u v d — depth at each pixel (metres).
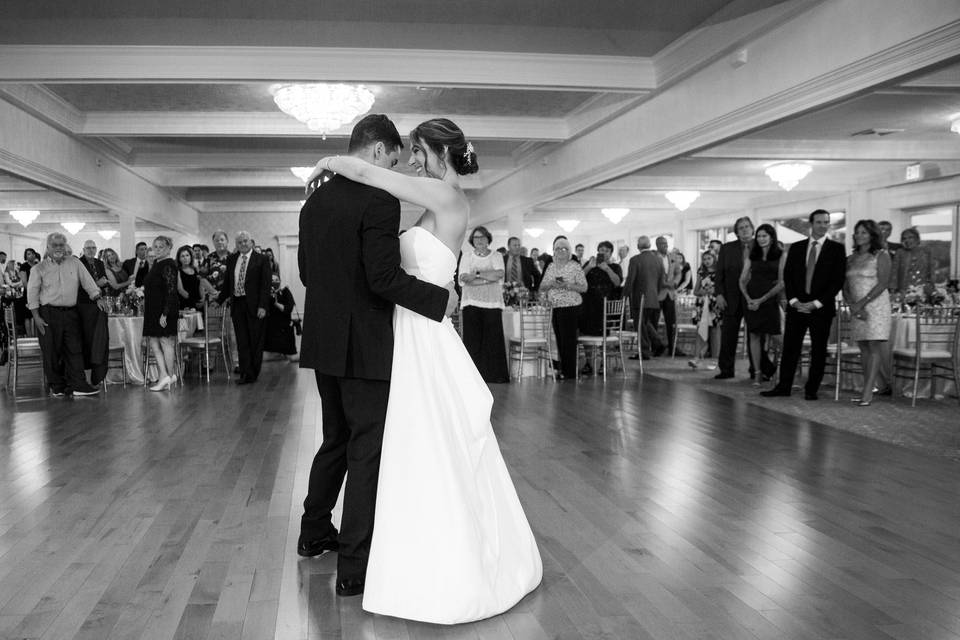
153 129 9.50
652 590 2.61
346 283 2.50
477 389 2.56
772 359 8.79
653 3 6.07
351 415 2.55
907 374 7.15
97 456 4.66
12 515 3.47
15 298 10.90
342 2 5.93
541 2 6.00
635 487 3.90
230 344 9.60
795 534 3.17
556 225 21.47
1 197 15.70
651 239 20.84
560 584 2.66
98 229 19.41
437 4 6.02
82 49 6.76
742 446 4.88
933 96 7.76
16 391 7.58
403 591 2.37
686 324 11.67
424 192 2.48
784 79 6.09
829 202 14.27
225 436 5.27
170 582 2.68
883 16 5.08
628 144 9.09
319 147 11.88
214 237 9.84
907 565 2.83
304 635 2.29
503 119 9.98
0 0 5.78
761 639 2.25
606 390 7.52
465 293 8.16
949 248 12.30
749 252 8.03
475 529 2.42
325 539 2.95
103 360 7.38
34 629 2.32
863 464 4.38
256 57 6.93
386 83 7.20
